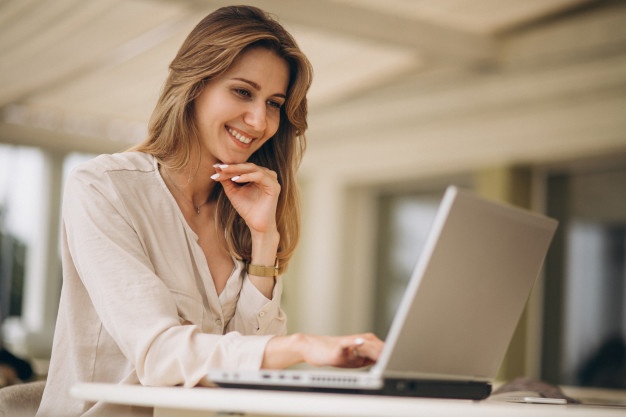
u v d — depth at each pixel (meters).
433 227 1.41
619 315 7.14
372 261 9.68
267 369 1.57
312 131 10.02
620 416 1.33
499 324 1.64
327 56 7.61
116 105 8.99
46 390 1.83
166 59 7.39
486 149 7.88
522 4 6.81
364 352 1.54
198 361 1.58
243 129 1.94
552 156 7.35
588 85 6.96
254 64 1.92
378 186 9.62
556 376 7.46
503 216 1.53
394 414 1.23
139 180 1.88
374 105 9.19
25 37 7.32
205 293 1.93
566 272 7.55
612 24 6.78
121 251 1.74
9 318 9.35
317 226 9.88
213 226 2.02
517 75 7.55
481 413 1.25
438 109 8.41
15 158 9.57
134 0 6.15
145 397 1.35
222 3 5.63
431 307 1.43
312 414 1.26
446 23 7.04
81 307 1.83
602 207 7.37
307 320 9.84
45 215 9.65
